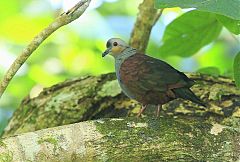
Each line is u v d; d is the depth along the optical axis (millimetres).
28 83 16812
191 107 10445
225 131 8391
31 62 17281
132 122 8219
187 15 11891
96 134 7941
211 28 12258
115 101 11086
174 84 9305
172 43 12664
